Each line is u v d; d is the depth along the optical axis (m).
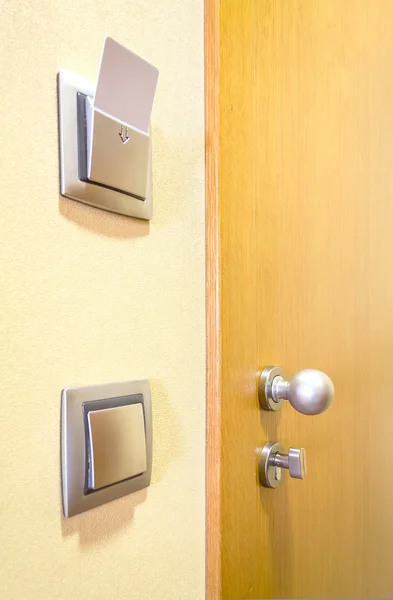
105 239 0.35
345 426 0.73
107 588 0.34
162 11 0.41
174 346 0.42
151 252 0.40
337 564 0.71
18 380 0.28
